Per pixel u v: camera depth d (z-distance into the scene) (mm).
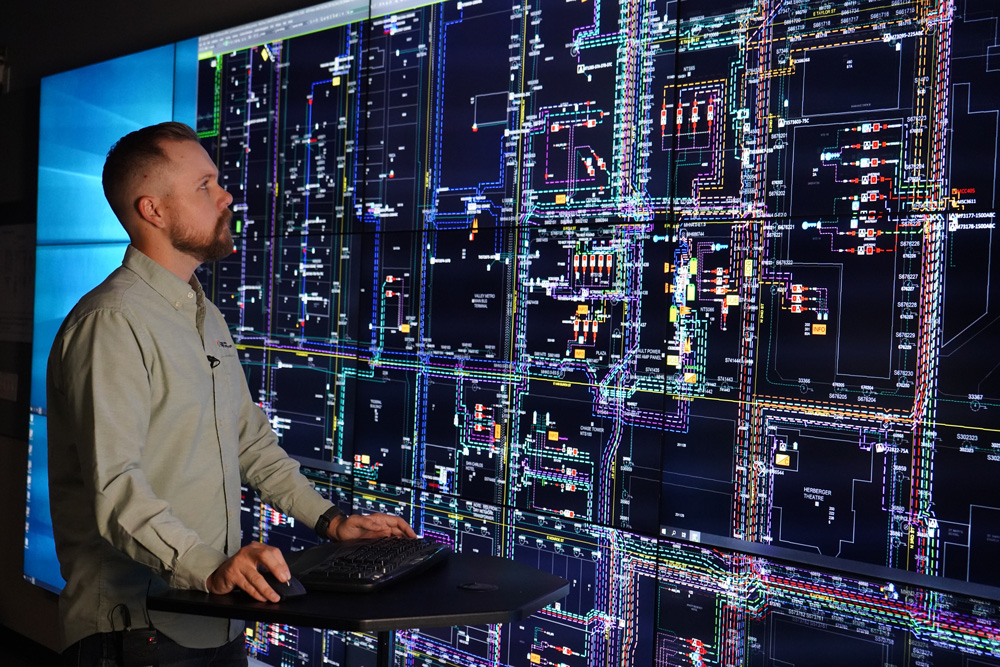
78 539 1431
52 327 3178
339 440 2475
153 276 1487
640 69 1891
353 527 1564
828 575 1650
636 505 1906
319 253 2521
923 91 1542
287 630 2588
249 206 2709
